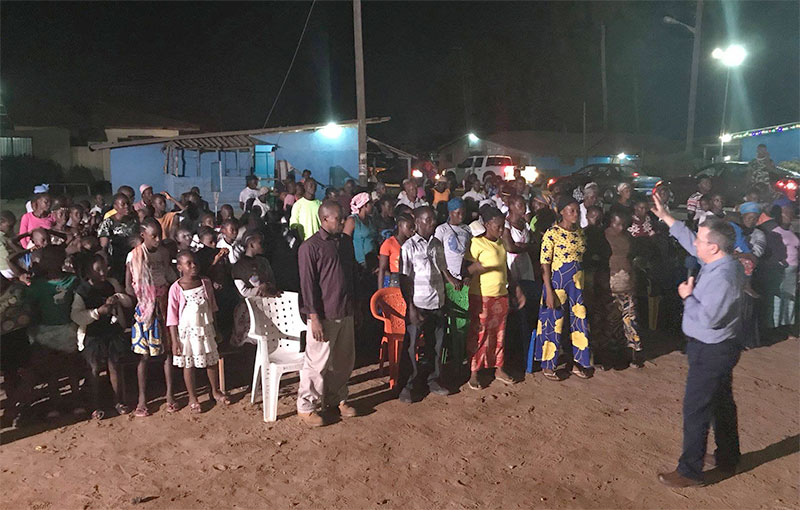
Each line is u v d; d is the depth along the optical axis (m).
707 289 4.36
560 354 7.32
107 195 30.05
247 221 9.59
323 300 5.53
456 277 6.25
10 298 5.52
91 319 5.53
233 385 6.55
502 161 31.69
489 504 4.34
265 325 6.09
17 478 4.69
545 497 4.43
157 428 5.53
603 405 5.95
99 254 5.73
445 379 6.66
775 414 5.71
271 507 4.31
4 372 5.56
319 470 4.80
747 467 4.82
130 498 4.42
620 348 6.97
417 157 30.27
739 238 7.36
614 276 6.82
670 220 4.98
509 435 5.36
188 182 22.72
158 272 5.78
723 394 4.63
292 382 6.63
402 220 6.88
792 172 18.88
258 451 5.10
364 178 18.73
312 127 22.84
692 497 4.43
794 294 8.02
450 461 4.93
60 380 6.62
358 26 18.39
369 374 6.88
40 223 7.84
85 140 34.62
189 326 5.72
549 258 6.48
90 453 5.08
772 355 7.32
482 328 6.30
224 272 7.19
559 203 7.84
